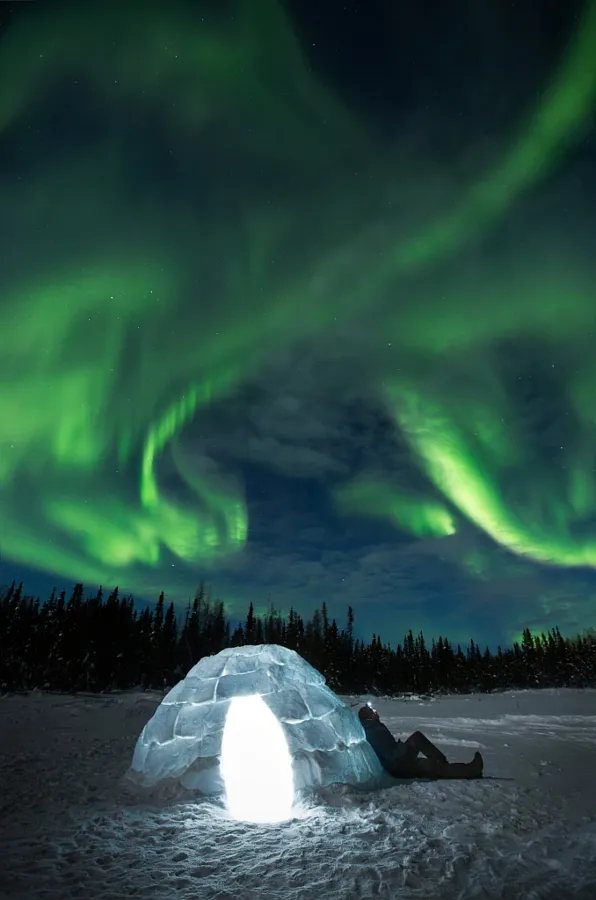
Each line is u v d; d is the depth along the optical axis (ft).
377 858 12.72
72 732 37.50
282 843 13.91
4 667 79.71
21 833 14.75
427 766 21.90
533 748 31.81
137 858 12.87
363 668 151.94
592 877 11.32
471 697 90.89
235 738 19.71
